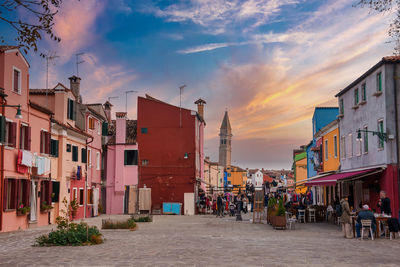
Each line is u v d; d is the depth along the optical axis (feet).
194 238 60.08
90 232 53.93
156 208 150.82
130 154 151.33
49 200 92.58
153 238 59.93
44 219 91.40
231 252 44.27
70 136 108.06
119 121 151.94
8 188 75.20
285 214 79.56
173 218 120.78
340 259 39.63
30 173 82.99
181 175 152.66
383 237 61.26
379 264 36.81
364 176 86.84
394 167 78.43
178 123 154.81
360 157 94.48
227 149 638.94
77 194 113.29
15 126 76.95
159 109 155.53
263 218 106.11
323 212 101.65
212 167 252.01
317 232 71.51
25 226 81.35
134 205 148.25
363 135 92.68
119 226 75.10
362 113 93.25
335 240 57.67
